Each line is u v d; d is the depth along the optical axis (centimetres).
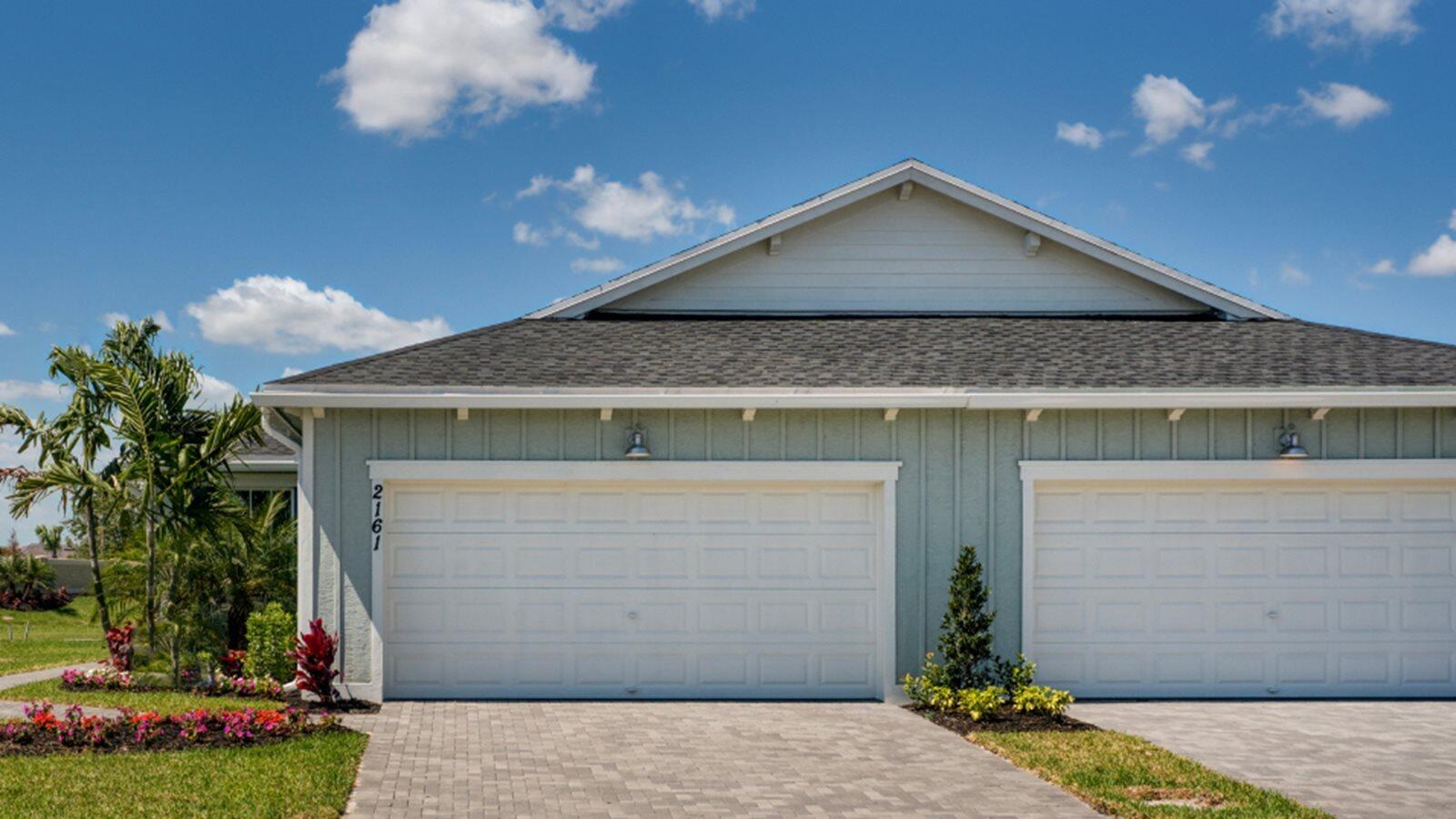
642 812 787
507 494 1269
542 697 1259
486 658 1260
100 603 1594
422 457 1244
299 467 1242
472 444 1249
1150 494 1296
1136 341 1427
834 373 1300
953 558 1268
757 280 1545
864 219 1554
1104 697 1276
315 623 1183
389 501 1254
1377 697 1291
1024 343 1412
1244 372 1318
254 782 835
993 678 1245
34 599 3077
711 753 980
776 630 1275
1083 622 1284
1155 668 1286
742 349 1380
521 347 1372
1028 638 1263
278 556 1552
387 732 1061
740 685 1271
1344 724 1120
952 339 1422
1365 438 1292
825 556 1281
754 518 1282
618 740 1030
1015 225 1548
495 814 777
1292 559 1299
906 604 1261
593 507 1273
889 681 1247
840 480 1266
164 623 1366
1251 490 1302
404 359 1311
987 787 862
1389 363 1352
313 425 1236
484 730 1072
